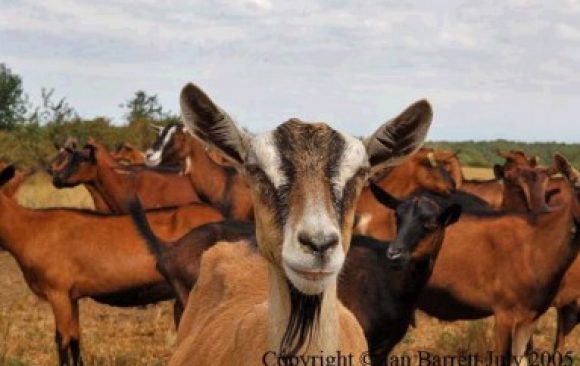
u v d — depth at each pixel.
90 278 4.14
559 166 3.71
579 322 4.34
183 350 2.39
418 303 3.93
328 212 1.78
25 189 10.88
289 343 1.87
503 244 3.77
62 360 4.06
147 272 4.15
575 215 3.64
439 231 3.28
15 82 18.16
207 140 1.96
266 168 1.84
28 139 14.72
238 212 5.93
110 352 4.25
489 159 21.86
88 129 15.66
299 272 1.75
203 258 2.64
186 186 6.30
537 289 3.73
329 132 1.87
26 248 4.14
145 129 16.22
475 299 3.82
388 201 3.42
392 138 1.98
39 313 5.14
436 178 5.70
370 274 3.29
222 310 2.38
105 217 4.23
